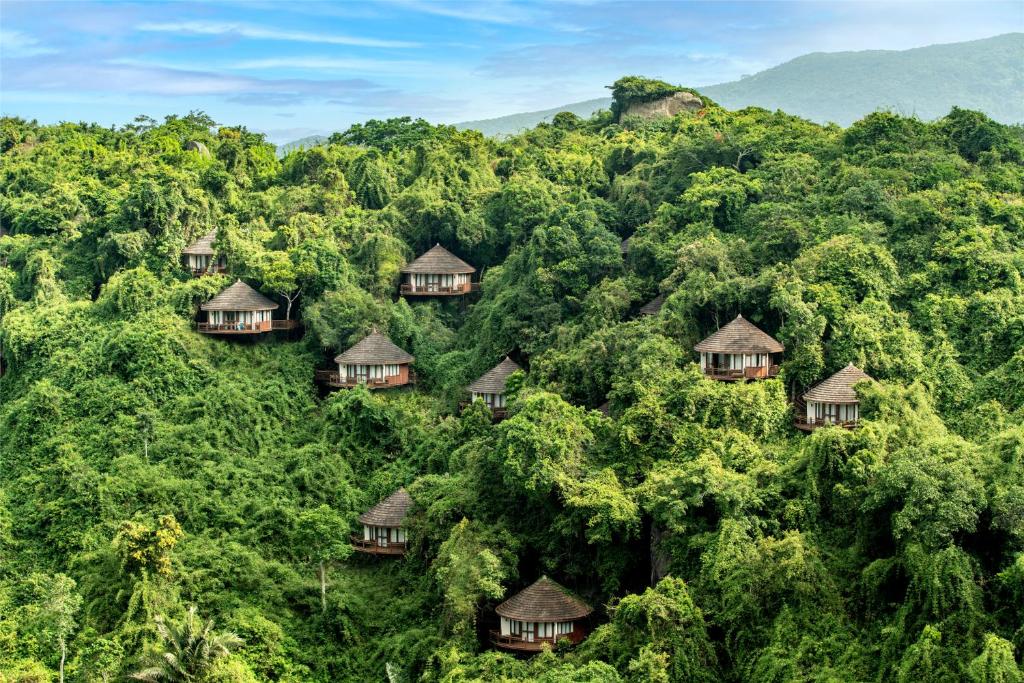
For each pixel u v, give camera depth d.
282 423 107.75
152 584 84.44
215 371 109.50
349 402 106.75
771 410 89.81
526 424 86.31
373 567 93.75
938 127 131.12
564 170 144.50
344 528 93.00
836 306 96.50
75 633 83.69
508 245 130.62
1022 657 64.38
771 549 74.88
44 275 124.31
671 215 120.25
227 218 131.50
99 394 105.50
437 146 146.12
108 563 87.12
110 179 149.00
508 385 104.19
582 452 88.06
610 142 158.50
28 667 79.94
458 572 82.38
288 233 124.88
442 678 76.62
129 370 107.81
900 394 87.06
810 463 80.25
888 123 128.25
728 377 95.25
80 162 157.50
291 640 84.94
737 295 101.12
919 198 109.06
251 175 153.88
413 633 83.88
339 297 117.06
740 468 83.88
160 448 100.69
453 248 131.38
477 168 144.12
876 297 99.38
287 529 94.38
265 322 115.06
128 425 102.06
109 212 132.38
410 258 128.50
